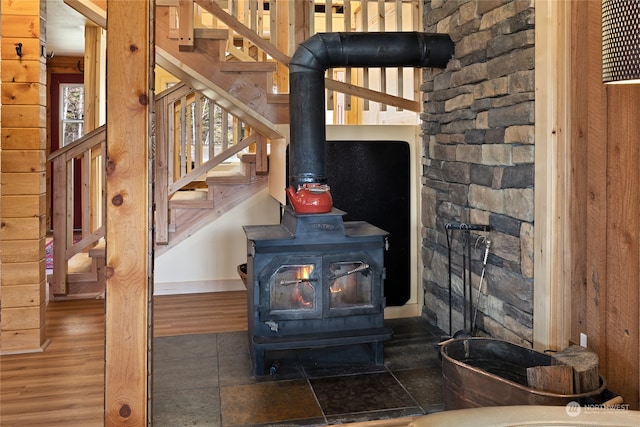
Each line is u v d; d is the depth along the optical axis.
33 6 3.33
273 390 2.69
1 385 2.79
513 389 1.93
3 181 3.27
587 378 1.91
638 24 1.35
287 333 2.91
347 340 2.89
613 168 2.08
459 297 3.34
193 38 3.70
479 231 3.05
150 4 1.91
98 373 2.97
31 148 3.33
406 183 3.98
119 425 1.92
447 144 3.50
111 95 1.88
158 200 4.70
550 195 2.41
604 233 2.14
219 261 4.87
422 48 3.30
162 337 3.54
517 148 2.67
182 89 4.66
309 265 2.90
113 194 1.89
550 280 2.43
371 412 2.45
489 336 2.97
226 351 3.27
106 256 1.90
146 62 1.90
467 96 3.17
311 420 2.38
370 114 6.30
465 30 3.16
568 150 2.36
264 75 3.82
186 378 2.85
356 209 3.90
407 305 4.02
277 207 4.89
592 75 2.19
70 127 8.80
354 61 3.21
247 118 4.13
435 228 3.71
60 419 2.42
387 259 3.96
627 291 2.01
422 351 3.24
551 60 2.38
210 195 4.83
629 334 2.00
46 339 3.51
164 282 4.80
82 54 8.46
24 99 3.33
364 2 3.84
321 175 3.12
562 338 2.41
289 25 3.82
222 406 2.52
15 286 3.29
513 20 2.64
